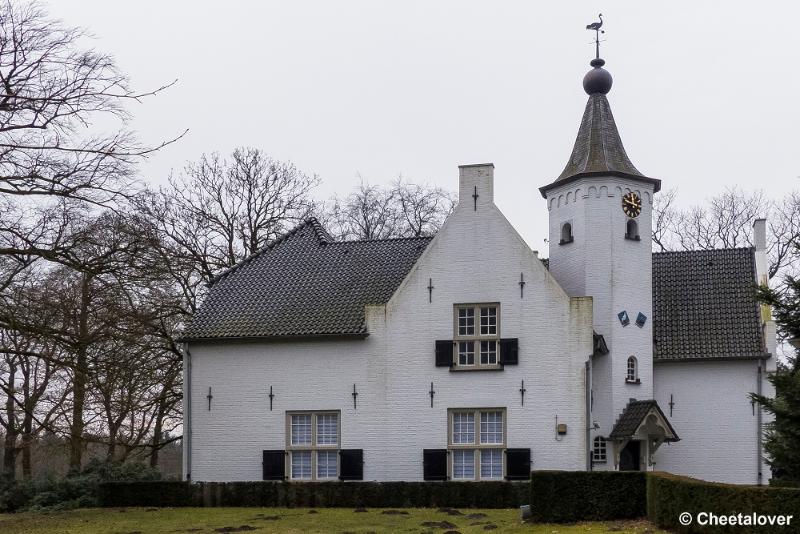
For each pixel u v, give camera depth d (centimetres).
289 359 3844
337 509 3244
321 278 4084
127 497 3491
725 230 6431
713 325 4038
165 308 4659
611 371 3803
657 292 4222
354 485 3319
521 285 3669
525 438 3600
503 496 3222
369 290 3959
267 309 3969
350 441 3738
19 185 2731
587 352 3581
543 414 3594
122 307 4175
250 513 3145
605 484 2620
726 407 3934
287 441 3803
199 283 5112
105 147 2784
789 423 2598
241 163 5406
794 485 2580
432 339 3719
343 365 3788
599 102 4112
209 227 5269
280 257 4262
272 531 2644
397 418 3712
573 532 2423
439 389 3691
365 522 2822
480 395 3653
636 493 2606
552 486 2644
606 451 3753
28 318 2908
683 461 3947
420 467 3675
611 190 3931
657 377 4016
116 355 4062
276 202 5419
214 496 3422
